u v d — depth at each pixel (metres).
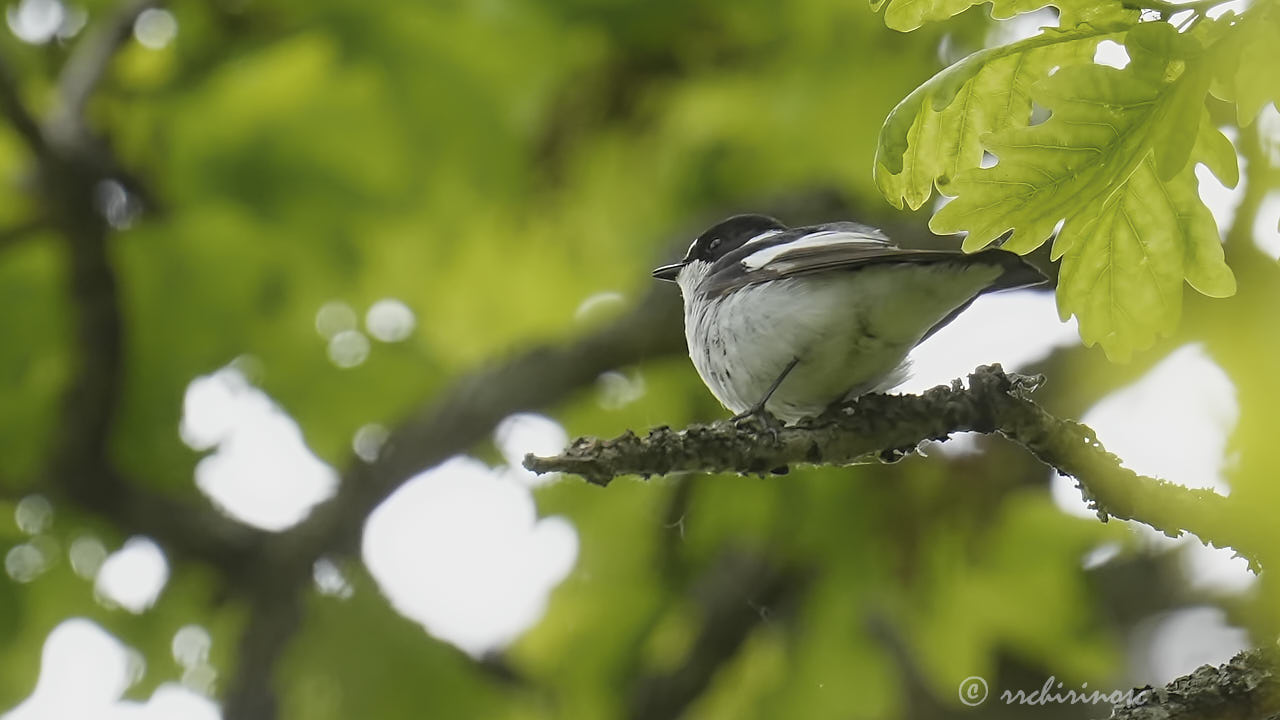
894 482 10.52
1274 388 7.39
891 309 7.01
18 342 11.10
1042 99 4.25
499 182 11.56
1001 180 4.34
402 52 11.28
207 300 11.33
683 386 11.98
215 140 10.86
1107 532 10.26
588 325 12.25
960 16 9.85
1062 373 9.95
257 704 11.36
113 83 11.05
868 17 10.38
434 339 12.27
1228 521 5.14
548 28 11.27
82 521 11.65
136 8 10.74
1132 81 4.18
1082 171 4.30
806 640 10.86
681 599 11.80
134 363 11.34
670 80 11.52
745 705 11.25
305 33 11.29
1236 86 4.27
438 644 12.10
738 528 11.05
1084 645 10.27
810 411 7.78
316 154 11.08
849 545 10.61
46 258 11.07
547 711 11.90
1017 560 10.25
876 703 10.77
